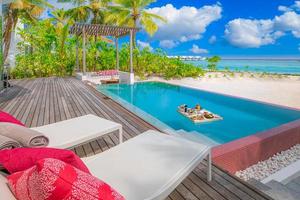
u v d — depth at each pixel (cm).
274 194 266
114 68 1778
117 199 87
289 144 465
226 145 370
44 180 83
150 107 924
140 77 1872
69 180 84
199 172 254
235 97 1005
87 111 552
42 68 1598
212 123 679
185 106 820
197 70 2038
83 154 309
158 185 163
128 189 158
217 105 945
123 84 1423
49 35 1830
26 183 93
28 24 1870
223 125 658
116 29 1334
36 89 927
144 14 2303
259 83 2048
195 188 225
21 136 185
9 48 1720
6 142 165
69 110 562
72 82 1193
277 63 4666
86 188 84
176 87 1425
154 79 1933
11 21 1736
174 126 649
